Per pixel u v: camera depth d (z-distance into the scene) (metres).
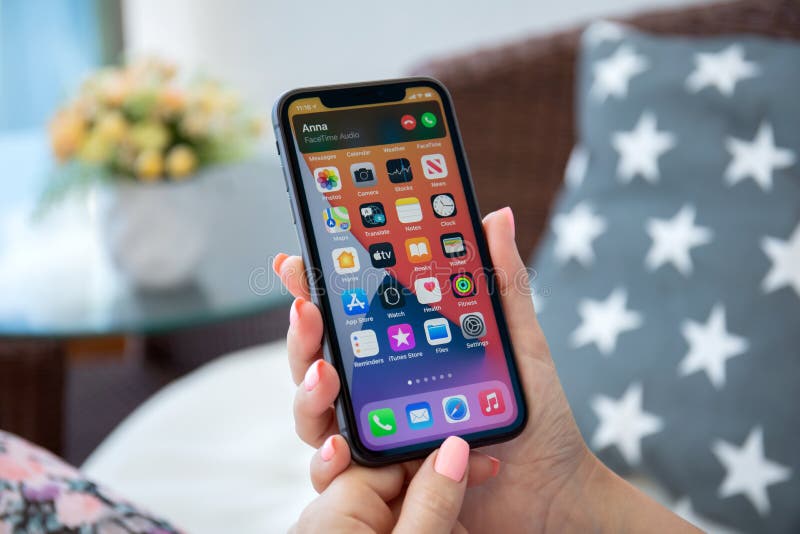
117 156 1.37
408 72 1.49
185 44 2.68
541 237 1.45
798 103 1.12
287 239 1.47
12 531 0.55
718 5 1.36
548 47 1.42
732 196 1.11
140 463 1.04
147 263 1.38
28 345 1.25
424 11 2.32
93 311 1.33
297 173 0.63
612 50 1.28
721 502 1.00
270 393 1.17
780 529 0.98
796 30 1.30
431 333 0.63
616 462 1.07
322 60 2.52
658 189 1.16
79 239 1.55
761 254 1.06
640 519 0.69
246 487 1.00
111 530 0.57
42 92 2.66
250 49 2.60
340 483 0.60
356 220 0.64
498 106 1.44
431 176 0.66
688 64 1.20
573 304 1.16
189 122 1.39
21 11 2.58
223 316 1.33
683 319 1.07
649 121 1.20
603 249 1.17
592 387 1.09
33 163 1.81
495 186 1.46
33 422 1.25
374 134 0.66
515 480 0.68
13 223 1.58
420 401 0.62
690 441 1.02
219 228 1.46
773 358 1.01
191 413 1.13
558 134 1.43
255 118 1.50
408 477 0.65
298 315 0.60
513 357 0.65
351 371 0.61
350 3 2.42
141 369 2.15
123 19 2.69
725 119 1.16
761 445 0.99
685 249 1.10
